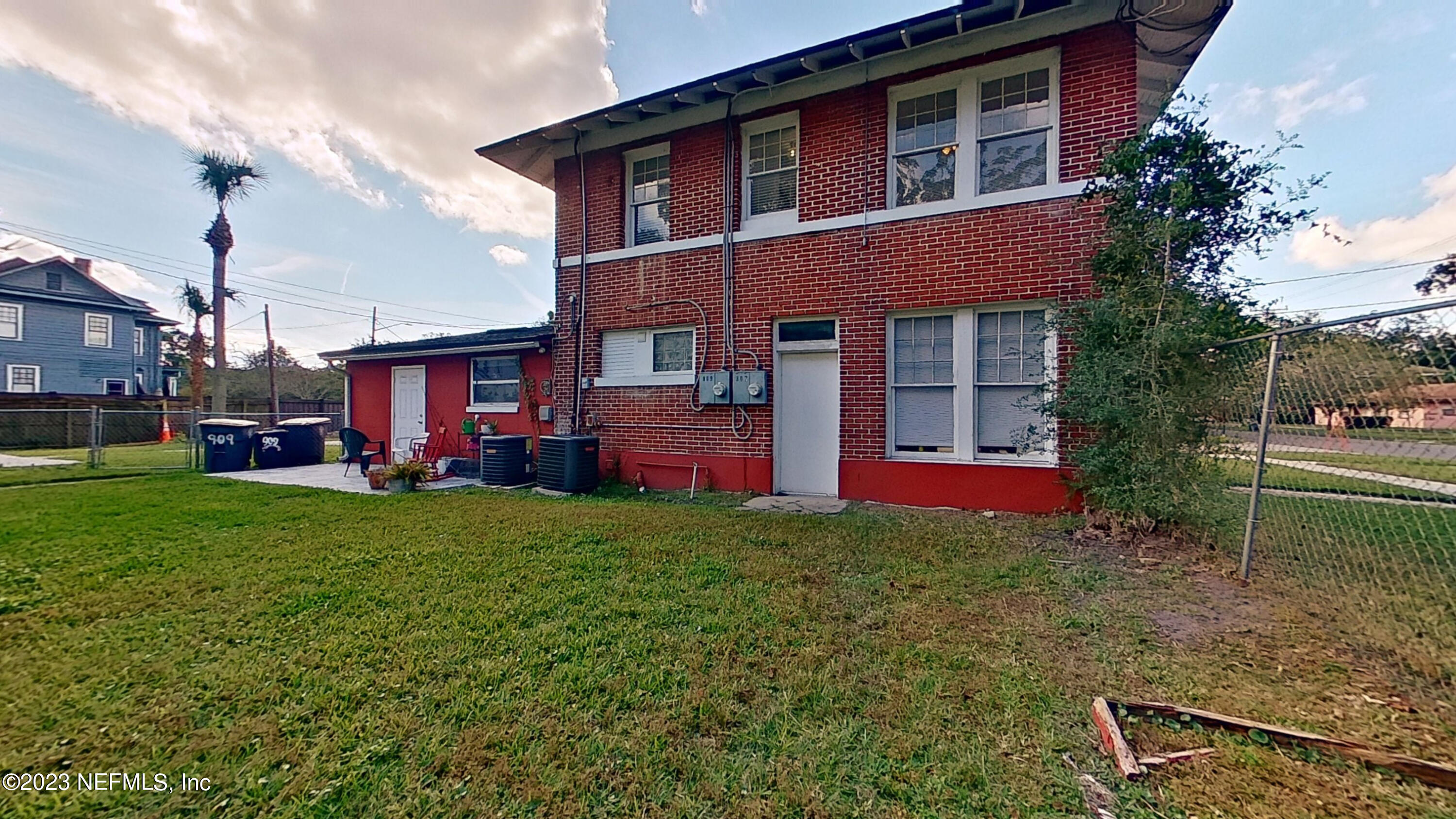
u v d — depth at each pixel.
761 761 2.08
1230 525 4.56
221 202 22.70
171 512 6.70
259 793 1.91
